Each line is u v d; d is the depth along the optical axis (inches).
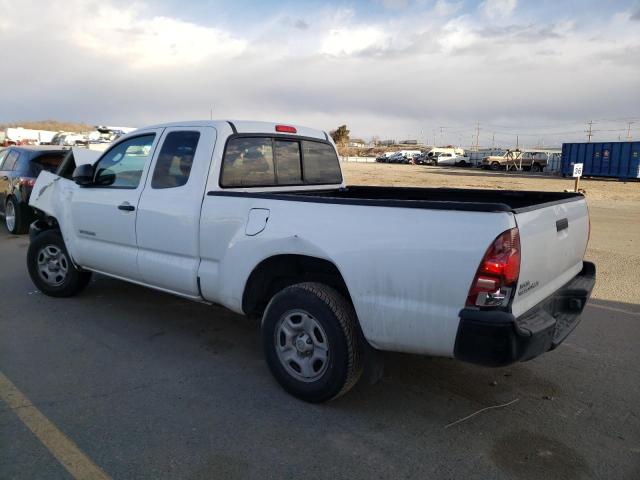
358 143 5703.7
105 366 167.8
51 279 238.2
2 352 176.9
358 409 144.3
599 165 1429.6
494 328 113.3
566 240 146.0
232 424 134.6
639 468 119.7
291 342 148.4
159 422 134.4
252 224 152.8
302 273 157.9
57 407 140.4
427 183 1114.1
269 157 192.4
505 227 113.4
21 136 1791.3
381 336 130.2
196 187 169.8
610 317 227.8
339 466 118.0
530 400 151.8
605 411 146.0
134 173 193.6
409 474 115.6
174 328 204.5
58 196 228.1
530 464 120.5
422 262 121.2
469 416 141.9
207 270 166.7
